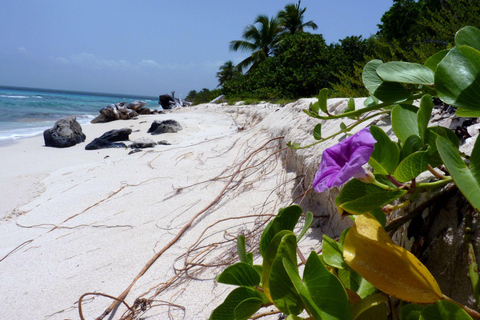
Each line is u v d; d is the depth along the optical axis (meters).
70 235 3.08
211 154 4.55
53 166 5.75
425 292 0.89
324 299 0.83
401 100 1.23
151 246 2.70
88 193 3.94
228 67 34.38
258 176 3.56
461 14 4.39
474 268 0.93
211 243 2.56
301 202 2.79
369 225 1.05
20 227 3.38
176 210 3.21
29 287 2.39
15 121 15.08
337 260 1.11
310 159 2.88
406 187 1.01
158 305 2.00
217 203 3.20
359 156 0.84
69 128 8.13
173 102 25.77
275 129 4.46
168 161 4.55
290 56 14.52
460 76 0.92
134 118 13.02
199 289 2.08
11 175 5.29
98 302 2.13
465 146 1.52
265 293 1.01
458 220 1.14
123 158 5.29
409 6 9.07
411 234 1.30
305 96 13.75
